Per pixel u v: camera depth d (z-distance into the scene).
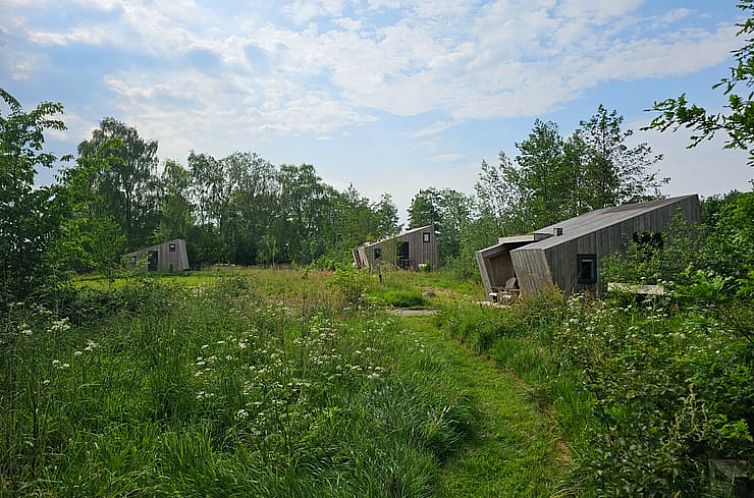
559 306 9.54
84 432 4.36
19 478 3.50
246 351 7.09
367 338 8.30
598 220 14.21
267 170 60.75
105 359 6.23
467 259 26.83
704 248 9.05
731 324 3.31
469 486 4.47
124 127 46.28
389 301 16.55
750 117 2.92
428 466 4.50
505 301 12.97
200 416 5.02
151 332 7.39
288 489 3.80
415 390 6.06
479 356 9.02
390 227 40.50
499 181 27.44
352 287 15.25
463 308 12.03
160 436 4.43
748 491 3.29
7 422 3.92
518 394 6.84
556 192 27.67
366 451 4.42
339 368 6.27
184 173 53.59
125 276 12.42
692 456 3.47
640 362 4.23
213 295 12.12
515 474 4.65
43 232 9.31
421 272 33.56
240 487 3.81
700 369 3.51
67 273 9.93
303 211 61.88
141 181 46.62
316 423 4.78
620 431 3.87
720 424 3.27
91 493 3.57
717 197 17.59
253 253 55.25
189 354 6.99
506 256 17.44
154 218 47.34
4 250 8.65
